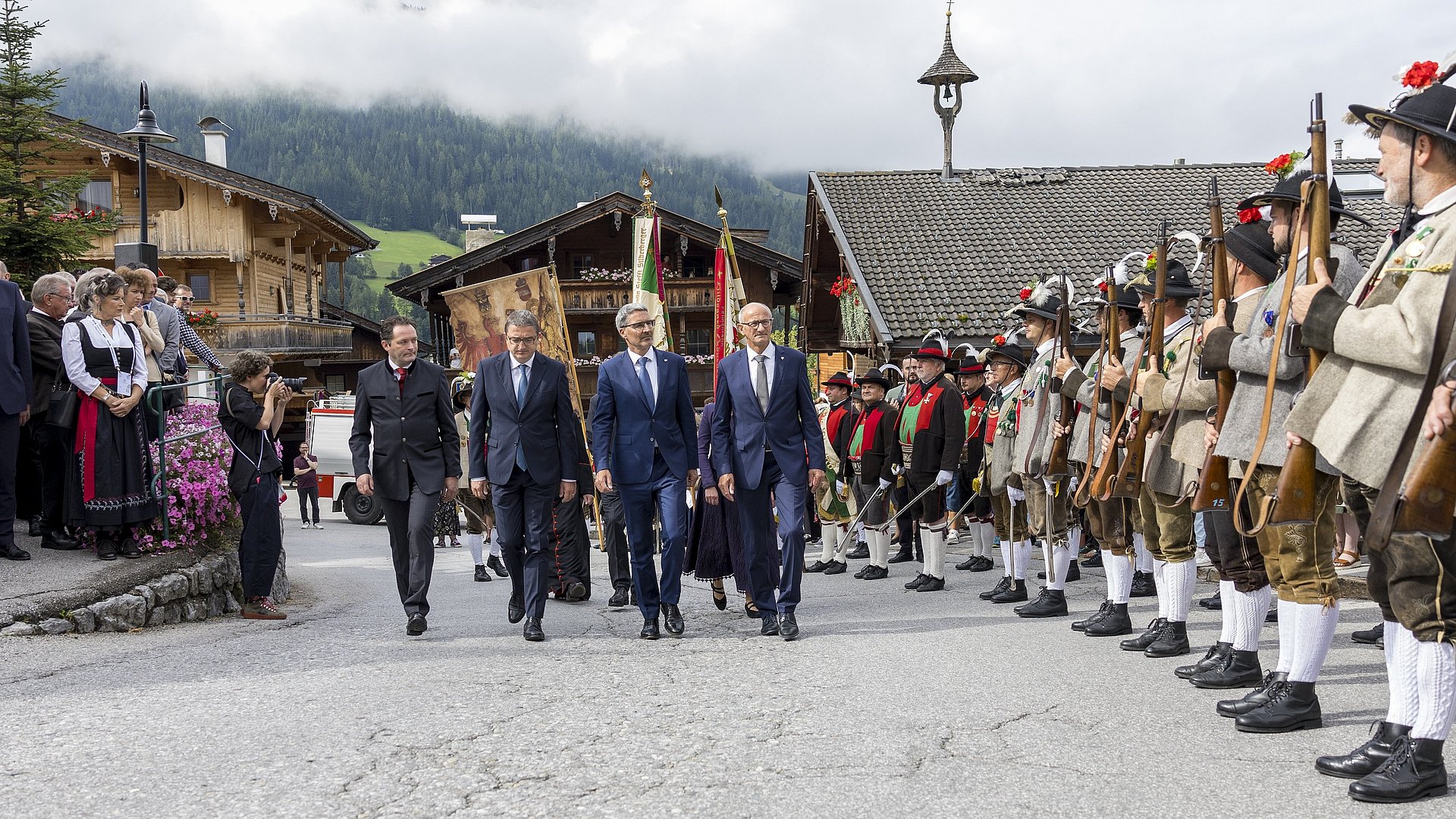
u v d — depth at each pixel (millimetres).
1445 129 3773
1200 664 5863
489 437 7785
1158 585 6766
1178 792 4016
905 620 8266
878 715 5168
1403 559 3873
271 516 8992
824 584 11328
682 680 6055
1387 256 4008
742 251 36062
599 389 7809
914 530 13711
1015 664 6324
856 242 25234
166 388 9266
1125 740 4695
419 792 4117
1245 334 4992
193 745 4723
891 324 22500
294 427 35438
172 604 8562
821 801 3967
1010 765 4363
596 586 11258
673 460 7824
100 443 8648
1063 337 7527
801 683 5918
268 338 38469
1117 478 6242
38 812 3924
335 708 5383
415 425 7883
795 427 7711
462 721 5125
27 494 9781
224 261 39531
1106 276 6965
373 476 7934
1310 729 4805
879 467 11578
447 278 36531
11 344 8633
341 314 49875
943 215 26375
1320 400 4004
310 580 12617
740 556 7758
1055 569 8289
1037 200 27047
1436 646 3859
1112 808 3852
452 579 13086
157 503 9070
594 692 5738
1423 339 3584
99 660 6688
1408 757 3912
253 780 4270
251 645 7312
